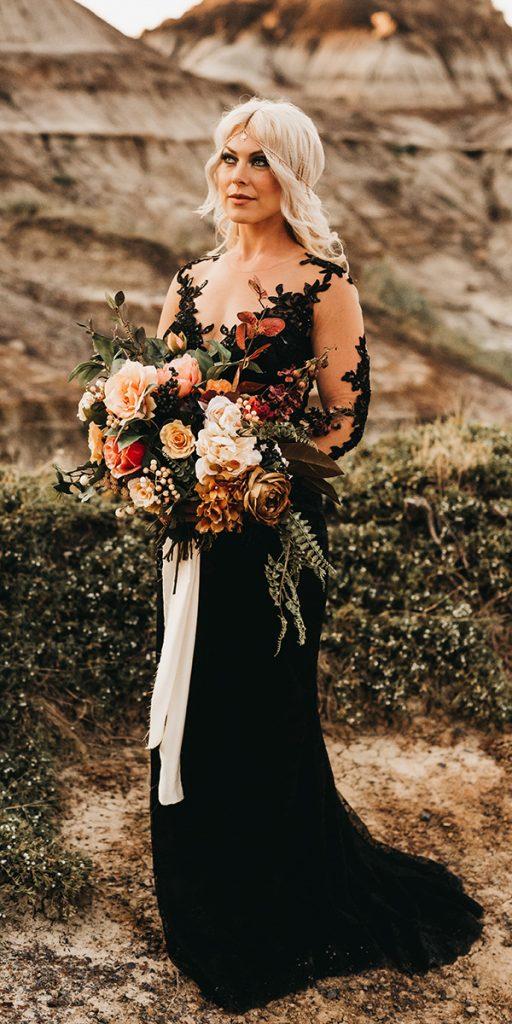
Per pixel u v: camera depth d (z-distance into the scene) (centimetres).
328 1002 277
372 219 4519
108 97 4619
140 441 244
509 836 354
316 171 268
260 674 266
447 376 2555
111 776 377
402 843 349
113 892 314
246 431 239
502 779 387
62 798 358
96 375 261
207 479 238
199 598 263
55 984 273
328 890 289
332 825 293
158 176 4197
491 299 4075
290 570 254
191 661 262
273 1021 270
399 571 460
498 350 3253
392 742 409
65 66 4728
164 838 280
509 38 10381
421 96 9356
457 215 4906
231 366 261
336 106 5825
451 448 518
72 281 2444
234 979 275
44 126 4188
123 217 3522
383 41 10088
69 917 297
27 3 5519
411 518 475
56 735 383
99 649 416
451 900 315
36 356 2039
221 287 276
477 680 422
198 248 2762
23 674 385
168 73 5088
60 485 262
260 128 258
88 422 257
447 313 3744
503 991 285
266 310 257
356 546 460
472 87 9656
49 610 414
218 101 5075
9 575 417
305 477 259
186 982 281
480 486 499
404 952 292
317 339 270
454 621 436
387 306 3178
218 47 11700
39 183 3688
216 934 277
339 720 418
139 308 2380
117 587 426
